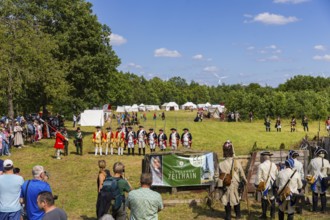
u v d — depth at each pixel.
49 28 39.91
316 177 11.78
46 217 5.48
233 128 55.91
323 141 20.09
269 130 51.28
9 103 31.05
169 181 14.28
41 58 31.53
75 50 40.66
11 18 31.61
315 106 74.69
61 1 39.75
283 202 10.10
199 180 14.30
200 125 61.50
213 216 11.69
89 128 54.56
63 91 34.53
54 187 16.88
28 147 30.42
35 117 40.19
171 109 145.00
